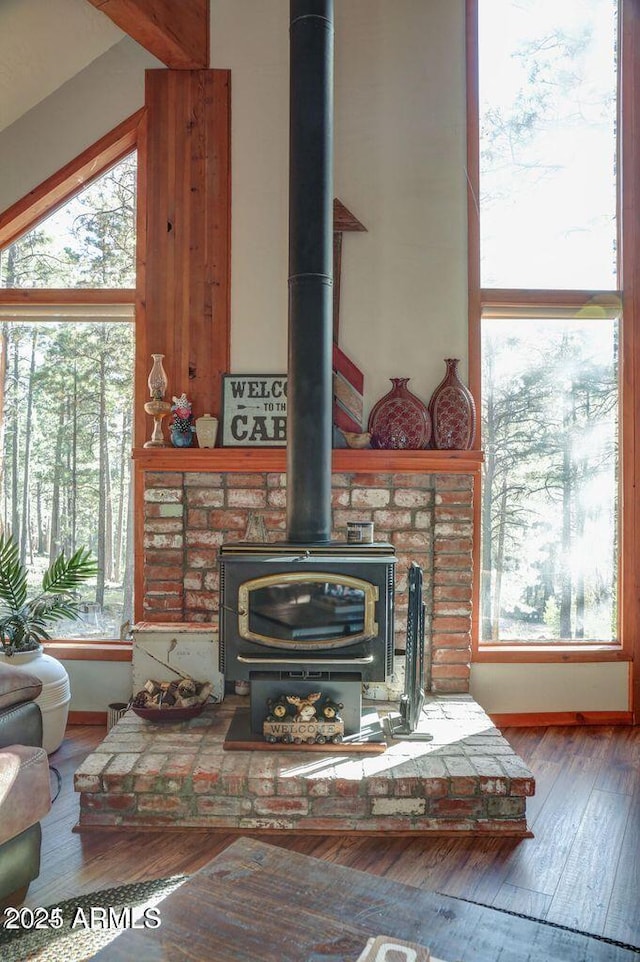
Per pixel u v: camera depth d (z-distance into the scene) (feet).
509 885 6.43
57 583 10.01
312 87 8.66
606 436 11.31
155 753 7.98
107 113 10.94
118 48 10.93
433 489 10.59
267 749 8.09
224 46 10.87
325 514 8.81
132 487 11.20
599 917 5.95
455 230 10.91
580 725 10.87
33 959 5.37
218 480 10.55
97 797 7.45
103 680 10.84
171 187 10.85
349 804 7.45
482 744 8.34
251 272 10.82
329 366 8.84
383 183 10.85
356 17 10.87
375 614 8.24
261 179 10.82
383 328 10.82
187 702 8.89
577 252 11.27
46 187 10.93
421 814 7.42
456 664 10.53
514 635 11.25
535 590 11.28
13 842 5.95
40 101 10.94
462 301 10.91
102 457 11.25
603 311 11.17
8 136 10.98
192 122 10.86
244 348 10.79
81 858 6.83
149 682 9.26
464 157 10.95
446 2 10.96
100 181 11.26
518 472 11.31
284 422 10.60
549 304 11.14
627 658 11.03
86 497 11.25
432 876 6.57
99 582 11.24
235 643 8.28
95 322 11.23
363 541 8.84
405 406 10.51
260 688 8.41
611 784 8.63
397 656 9.87
